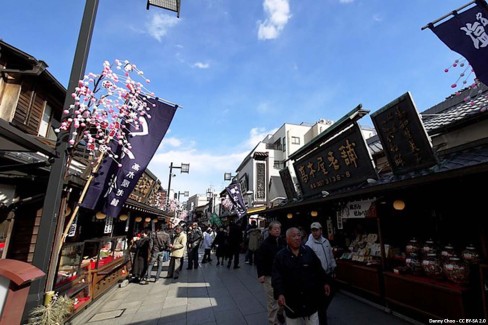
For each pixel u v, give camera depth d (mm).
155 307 6488
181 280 9516
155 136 5820
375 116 6621
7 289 2879
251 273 10484
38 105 6973
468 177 3693
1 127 2980
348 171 8016
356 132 7355
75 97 4309
